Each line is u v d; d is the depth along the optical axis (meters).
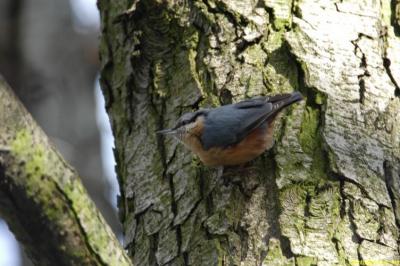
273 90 9.62
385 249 8.41
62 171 6.86
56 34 18.42
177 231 9.09
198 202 9.16
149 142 10.11
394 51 10.02
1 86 6.50
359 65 9.74
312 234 8.40
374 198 8.75
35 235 6.89
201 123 9.63
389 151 9.23
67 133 17.55
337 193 8.73
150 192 9.72
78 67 18.42
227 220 8.78
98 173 17.45
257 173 9.16
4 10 18.47
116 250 7.21
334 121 9.22
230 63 9.95
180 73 10.23
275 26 10.02
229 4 10.25
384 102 9.56
